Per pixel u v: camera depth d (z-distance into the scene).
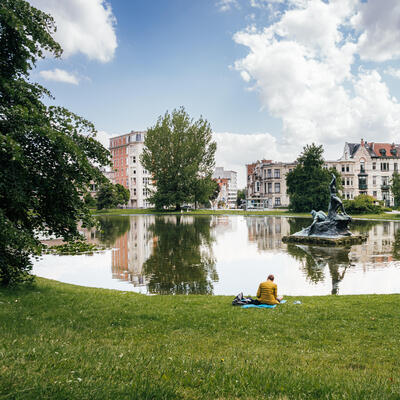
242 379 4.02
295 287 12.65
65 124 9.44
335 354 5.49
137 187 106.50
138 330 6.84
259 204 94.00
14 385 3.45
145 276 14.57
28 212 10.02
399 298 9.84
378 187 86.19
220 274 14.93
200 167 75.12
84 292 10.46
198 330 6.90
